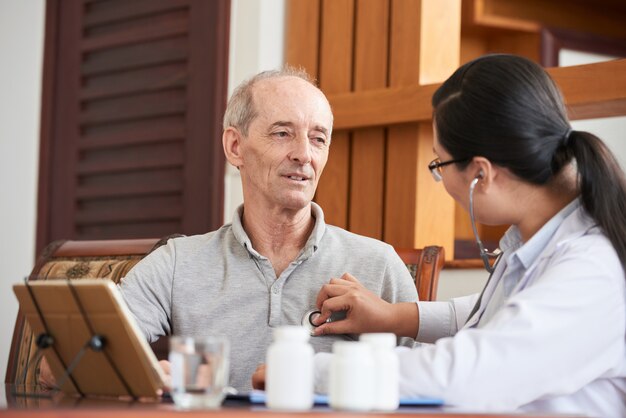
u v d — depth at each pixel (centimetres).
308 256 251
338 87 428
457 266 387
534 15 555
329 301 240
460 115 195
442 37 402
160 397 179
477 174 195
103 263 289
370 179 414
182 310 251
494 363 173
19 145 550
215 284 252
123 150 509
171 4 486
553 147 193
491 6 545
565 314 177
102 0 520
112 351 177
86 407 150
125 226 507
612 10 573
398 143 404
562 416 159
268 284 250
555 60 550
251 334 247
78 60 530
